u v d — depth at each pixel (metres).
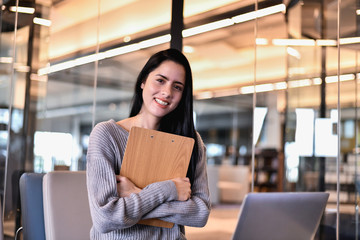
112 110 5.84
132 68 4.73
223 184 10.55
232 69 10.81
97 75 4.85
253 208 1.21
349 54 4.05
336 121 4.13
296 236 1.36
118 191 1.34
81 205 1.98
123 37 4.75
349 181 4.04
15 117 4.80
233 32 6.84
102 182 1.33
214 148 17.53
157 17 4.67
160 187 1.34
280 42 4.30
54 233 1.88
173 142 1.41
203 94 13.65
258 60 4.26
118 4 4.78
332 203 4.10
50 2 4.92
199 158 1.59
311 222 1.38
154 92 1.47
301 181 4.33
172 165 1.41
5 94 4.86
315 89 4.25
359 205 3.98
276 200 1.25
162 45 4.64
